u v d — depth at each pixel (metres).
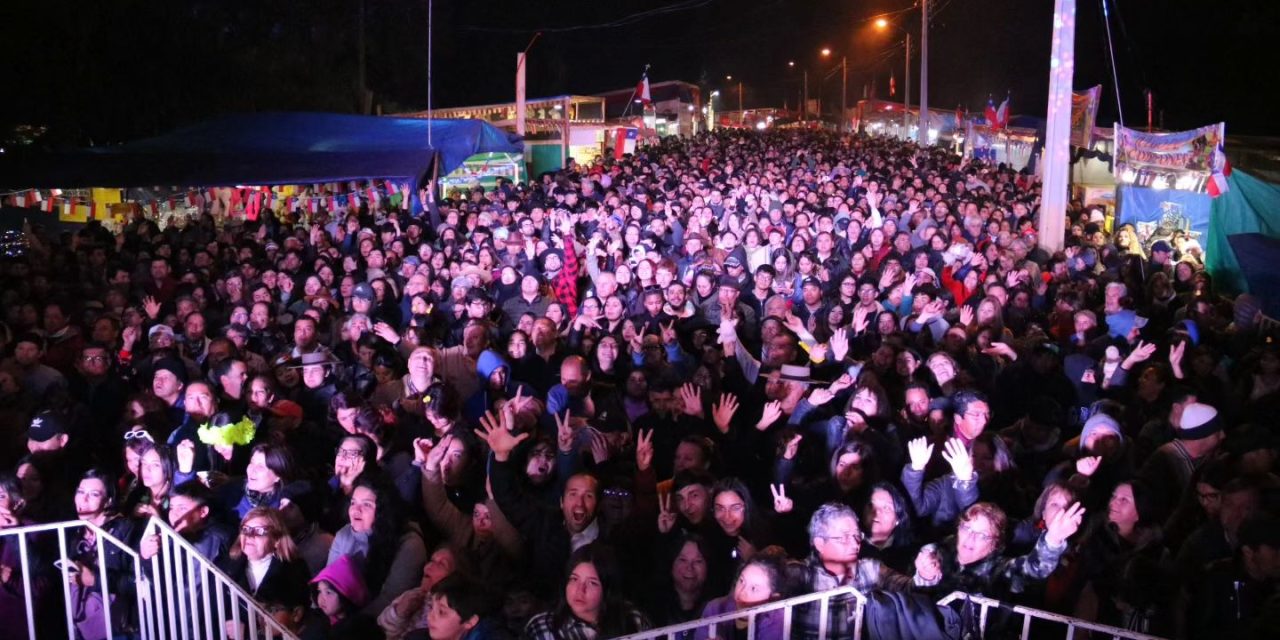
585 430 5.70
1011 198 18.64
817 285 9.27
